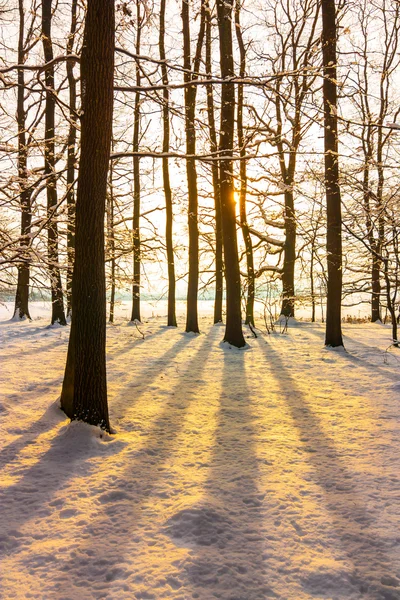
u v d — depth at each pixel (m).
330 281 11.84
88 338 5.43
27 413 6.24
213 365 10.02
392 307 11.86
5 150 7.06
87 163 5.43
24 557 2.99
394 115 14.59
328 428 5.60
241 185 12.75
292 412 6.35
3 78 6.00
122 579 2.75
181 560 2.91
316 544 3.10
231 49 11.44
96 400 5.42
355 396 7.11
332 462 4.50
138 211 18.91
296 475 4.21
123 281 15.98
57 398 6.76
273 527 3.32
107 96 5.40
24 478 4.18
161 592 2.62
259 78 6.32
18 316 19.64
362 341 13.23
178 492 3.89
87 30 5.34
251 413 6.35
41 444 5.08
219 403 6.91
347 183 9.63
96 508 3.63
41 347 12.20
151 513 3.54
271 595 2.61
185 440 5.26
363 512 3.50
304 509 3.57
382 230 10.98
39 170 8.58
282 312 20.72
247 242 17.59
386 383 7.84
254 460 4.60
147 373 9.16
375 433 5.34
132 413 6.38
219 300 19.77
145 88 6.14
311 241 16.34
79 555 2.99
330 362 10.05
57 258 8.38
